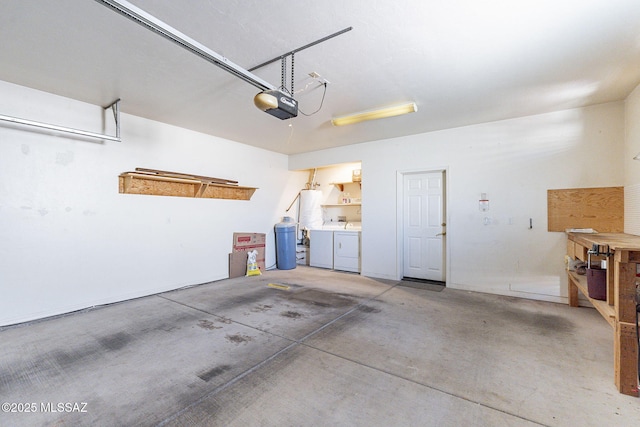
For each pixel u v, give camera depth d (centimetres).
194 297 411
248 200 580
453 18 202
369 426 162
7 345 261
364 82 304
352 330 293
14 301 312
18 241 315
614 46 236
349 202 655
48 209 336
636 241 236
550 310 354
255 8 192
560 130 383
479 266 439
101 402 182
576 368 222
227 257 538
